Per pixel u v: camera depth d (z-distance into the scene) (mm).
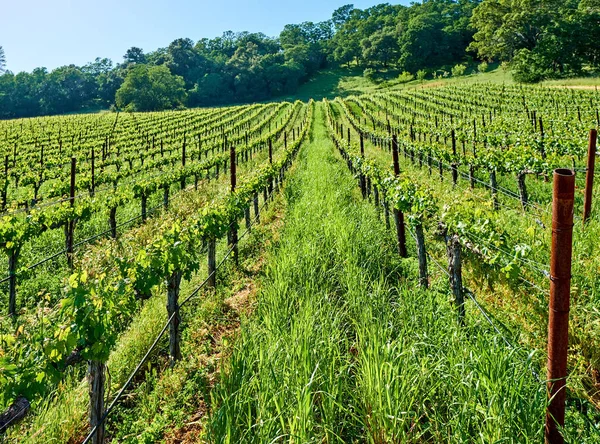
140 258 4887
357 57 146875
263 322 5121
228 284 7641
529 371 3539
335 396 3502
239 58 137625
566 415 3410
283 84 131750
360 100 78000
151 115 74250
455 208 5352
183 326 6062
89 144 37094
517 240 6707
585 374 3855
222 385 3961
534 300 5121
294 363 3820
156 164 23453
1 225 7617
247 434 3336
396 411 3164
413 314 4852
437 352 4004
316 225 8914
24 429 3900
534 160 10281
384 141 27516
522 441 2898
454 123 33281
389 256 7750
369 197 12727
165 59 145250
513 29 84562
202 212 7621
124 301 4172
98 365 3635
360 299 5320
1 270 8672
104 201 11250
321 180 14766
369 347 3840
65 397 4227
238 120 65750
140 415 4238
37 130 51500
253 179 12133
